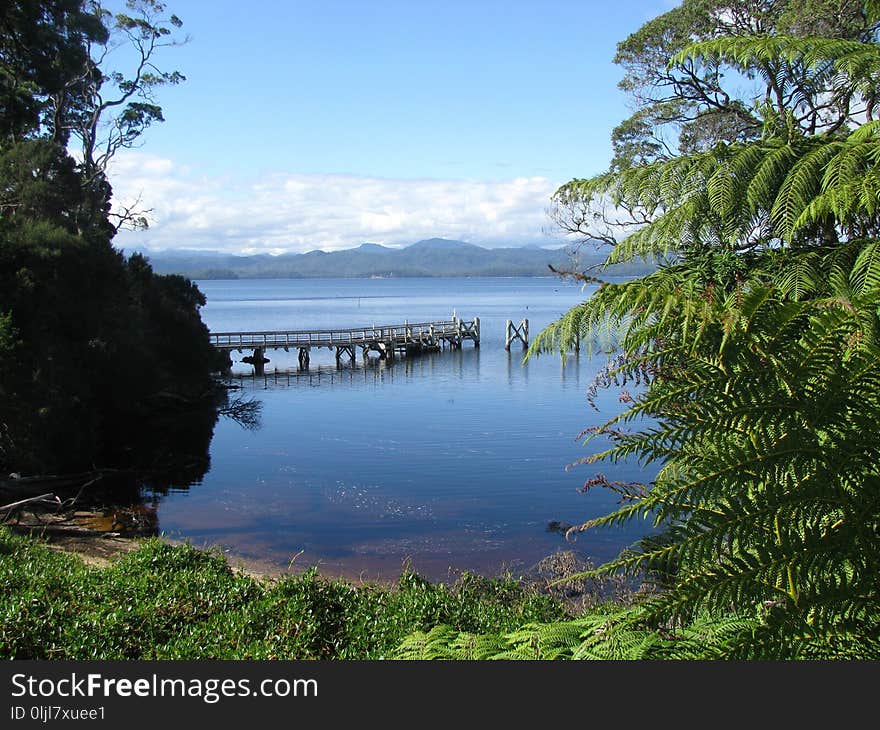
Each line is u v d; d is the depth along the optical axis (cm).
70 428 1858
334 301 15712
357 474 1922
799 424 202
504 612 639
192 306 3791
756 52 355
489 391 3350
